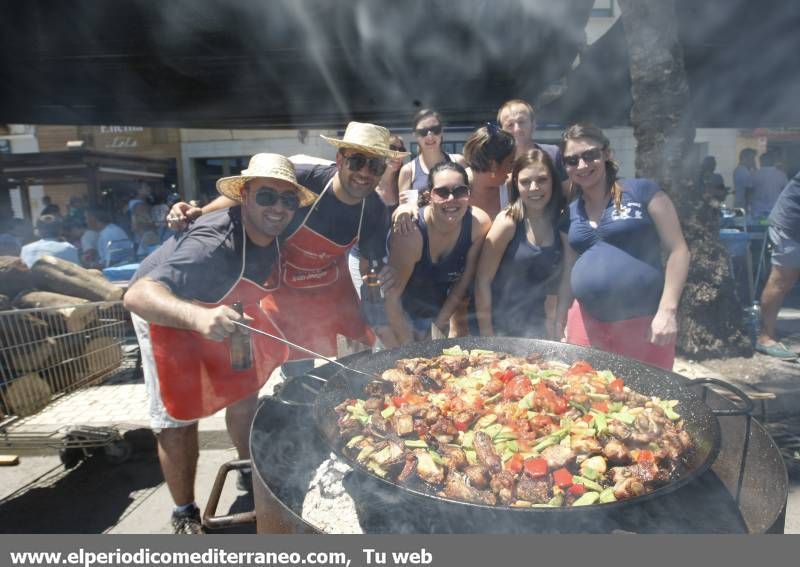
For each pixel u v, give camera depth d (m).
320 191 2.96
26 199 12.32
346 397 2.33
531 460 1.76
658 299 2.82
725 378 4.30
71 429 3.54
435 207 2.87
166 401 2.62
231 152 14.21
